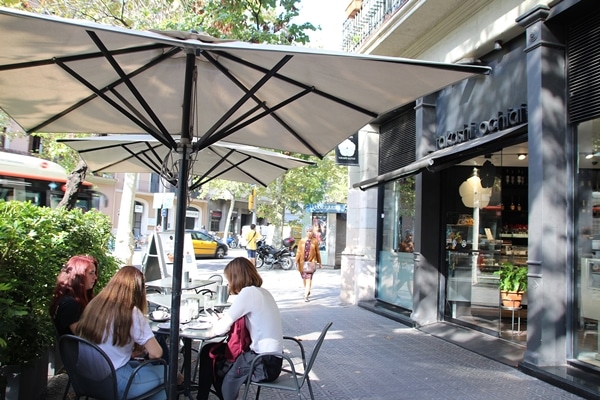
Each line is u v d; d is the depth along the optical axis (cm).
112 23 989
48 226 440
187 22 827
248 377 359
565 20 564
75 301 386
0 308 322
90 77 379
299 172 2356
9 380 387
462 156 682
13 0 792
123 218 1129
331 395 485
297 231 3506
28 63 341
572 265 550
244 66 360
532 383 520
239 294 393
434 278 843
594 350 526
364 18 1084
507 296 743
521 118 621
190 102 340
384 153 1084
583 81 544
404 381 532
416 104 875
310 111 428
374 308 997
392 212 1036
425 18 802
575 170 557
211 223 4562
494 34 675
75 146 627
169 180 434
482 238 862
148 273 946
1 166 1157
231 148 599
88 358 331
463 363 607
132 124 495
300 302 1145
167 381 328
